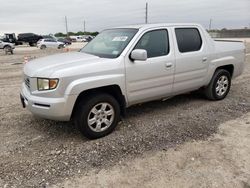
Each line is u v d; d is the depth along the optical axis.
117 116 4.65
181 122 5.16
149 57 4.98
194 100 6.55
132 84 4.75
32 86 4.26
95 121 4.41
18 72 12.20
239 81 8.91
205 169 3.59
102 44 5.23
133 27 5.20
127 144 4.29
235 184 3.28
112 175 3.48
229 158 3.86
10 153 4.02
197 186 3.25
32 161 3.80
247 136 4.56
